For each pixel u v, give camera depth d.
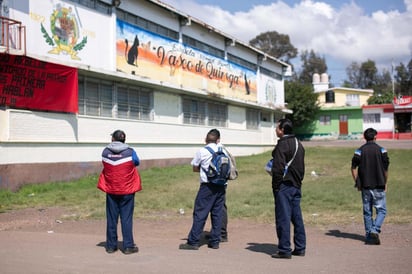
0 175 14.77
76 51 18.22
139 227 10.00
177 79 25.41
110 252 7.05
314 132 55.09
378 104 54.25
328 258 6.71
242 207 12.31
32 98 15.80
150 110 23.17
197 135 27.09
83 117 18.28
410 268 6.05
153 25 23.62
